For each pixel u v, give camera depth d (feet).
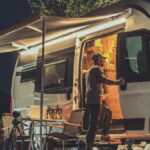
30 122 37.19
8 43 39.68
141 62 29.43
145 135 28.94
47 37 37.11
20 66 43.16
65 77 36.50
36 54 40.78
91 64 35.29
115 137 31.17
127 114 30.07
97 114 30.35
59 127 33.47
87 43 35.37
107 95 33.04
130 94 29.91
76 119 32.94
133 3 29.71
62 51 37.19
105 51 34.47
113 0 50.31
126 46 30.60
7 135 35.73
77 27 33.94
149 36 29.17
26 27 32.37
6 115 36.94
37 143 34.81
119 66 30.91
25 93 41.83
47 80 38.68
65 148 35.88
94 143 32.71
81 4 52.95
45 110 37.86
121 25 31.35
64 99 36.47
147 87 29.01
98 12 31.12
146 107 28.94
